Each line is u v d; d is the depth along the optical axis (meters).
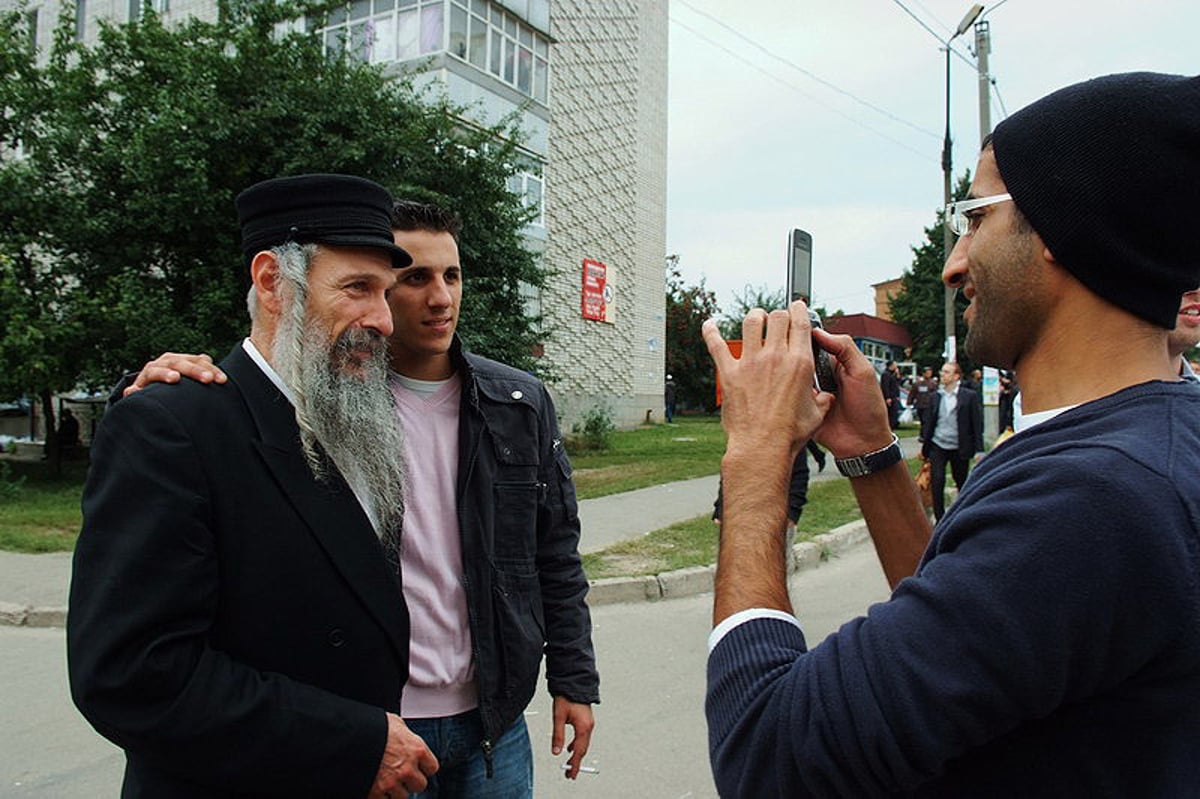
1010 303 1.04
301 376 1.63
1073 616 0.82
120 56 13.80
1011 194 1.00
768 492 1.17
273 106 12.28
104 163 13.08
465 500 2.10
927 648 0.86
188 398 1.54
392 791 1.50
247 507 1.52
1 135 13.73
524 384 2.32
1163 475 0.85
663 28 27.83
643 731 4.16
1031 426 1.01
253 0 13.51
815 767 0.91
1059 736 0.88
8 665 5.12
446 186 13.65
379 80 13.34
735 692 1.03
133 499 1.43
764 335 1.29
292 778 1.43
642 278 26.92
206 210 12.29
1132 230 0.95
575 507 2.43
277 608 1.53
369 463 1.70
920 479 9.19
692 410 41.25
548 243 22.66
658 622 6.07
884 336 50.69
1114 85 0.96
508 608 2.11
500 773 2.12
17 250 12.92
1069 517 0.84
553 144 22.78
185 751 1.38
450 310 2.17
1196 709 0.85
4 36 13.66
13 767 3.75
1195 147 0.93
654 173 27.42
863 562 7.92
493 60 18.83
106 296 12.69
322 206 1.67
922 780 0.88
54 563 7.32
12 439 20.31
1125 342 0.98
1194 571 0.82
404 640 1.66
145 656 1.36
